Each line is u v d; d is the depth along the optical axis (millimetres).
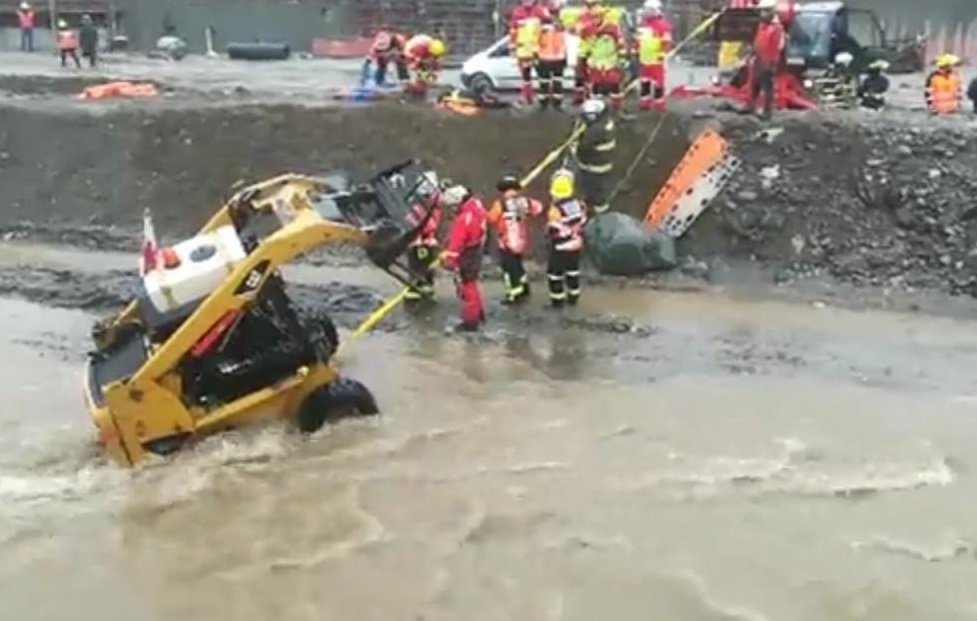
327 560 8820
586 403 11648
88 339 13633
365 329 12695
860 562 8742
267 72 29062
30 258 16859
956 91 19172
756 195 15992
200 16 36375
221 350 10219
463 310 13812
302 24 36062
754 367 12578
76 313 14625
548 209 15133
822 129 16297
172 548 9031
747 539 9070
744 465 10258
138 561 8852
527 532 9180
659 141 16625
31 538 9188
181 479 10070
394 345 13367
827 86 19625
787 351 13008
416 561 8789
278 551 8969
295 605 8242
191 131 18641
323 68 30828
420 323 14047
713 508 9523
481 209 13555
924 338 13398
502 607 8188
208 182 18203
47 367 12742
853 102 19516
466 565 8727
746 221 15859
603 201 16406
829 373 12398
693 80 24234
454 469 10219
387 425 11094
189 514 9531
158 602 8312
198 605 8266
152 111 18953
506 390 12008
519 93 20594
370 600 8289
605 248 15461
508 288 14469
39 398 11867
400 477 10086
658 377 12336
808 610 8148
